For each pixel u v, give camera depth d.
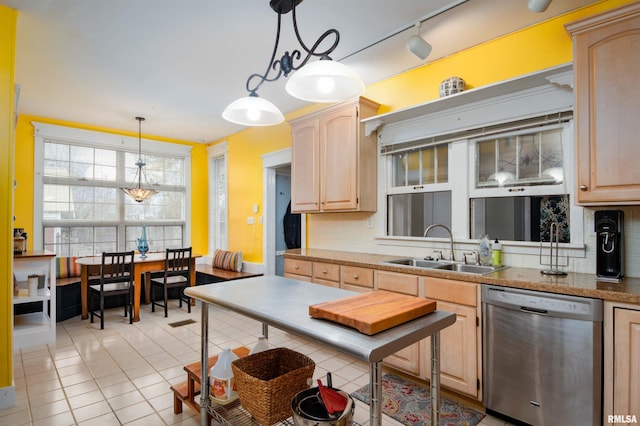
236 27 2.50
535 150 2.43
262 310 1.38
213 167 6.21
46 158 4.65
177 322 3.99
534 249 2.35
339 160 3.30
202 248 6.16
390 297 1.43
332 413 1.27
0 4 2.21
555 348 1.75
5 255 2.19
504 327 1.95
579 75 1.89
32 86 3.57
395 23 2.44
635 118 1.72
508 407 1.94
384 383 2.50
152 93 3.77
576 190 1.90
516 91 2.41
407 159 3.20
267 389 1.38
